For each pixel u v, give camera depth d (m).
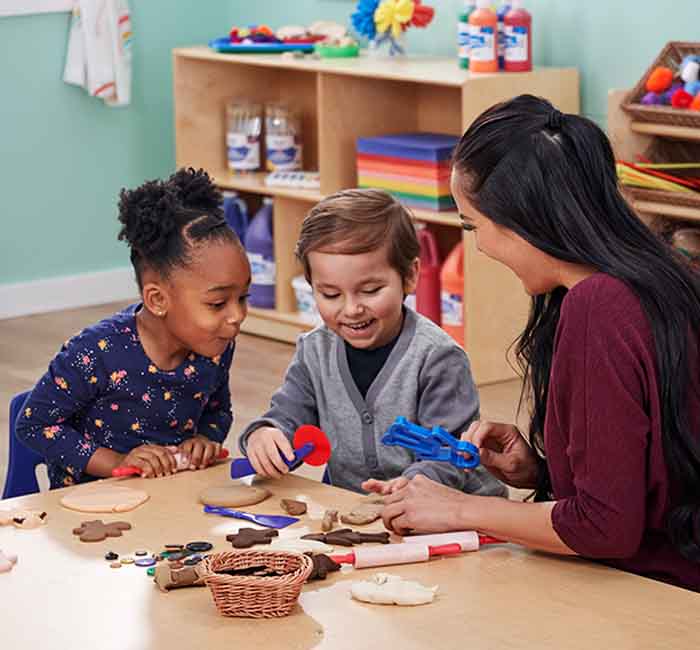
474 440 1.59
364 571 1.32
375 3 4.24
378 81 4.27
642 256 1.35
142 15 5.01
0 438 3.49
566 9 3.93
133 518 1.50
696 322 1.34
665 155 3.55
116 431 1.85
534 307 1.52
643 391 1.31
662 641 1.14
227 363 1.93
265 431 1.68
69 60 4.80
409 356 1.83
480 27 3.76
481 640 1.15
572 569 1.31
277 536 1.43
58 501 1.56
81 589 1.28
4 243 4.84
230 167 4.73
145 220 1.71
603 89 3.88
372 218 1.73
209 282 1.70
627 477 1.30
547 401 1.47
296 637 1.16
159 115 5.13
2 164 4.79
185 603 1.24
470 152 1.39
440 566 1.33
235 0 5.18
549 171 1.35
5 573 1.33
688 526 1.33
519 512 1.36
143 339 1.83
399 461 1.85
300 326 4.43
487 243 1.41
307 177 4.39
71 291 5.00
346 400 1.86
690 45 3.44
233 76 4.76
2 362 4.23
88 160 4.98
